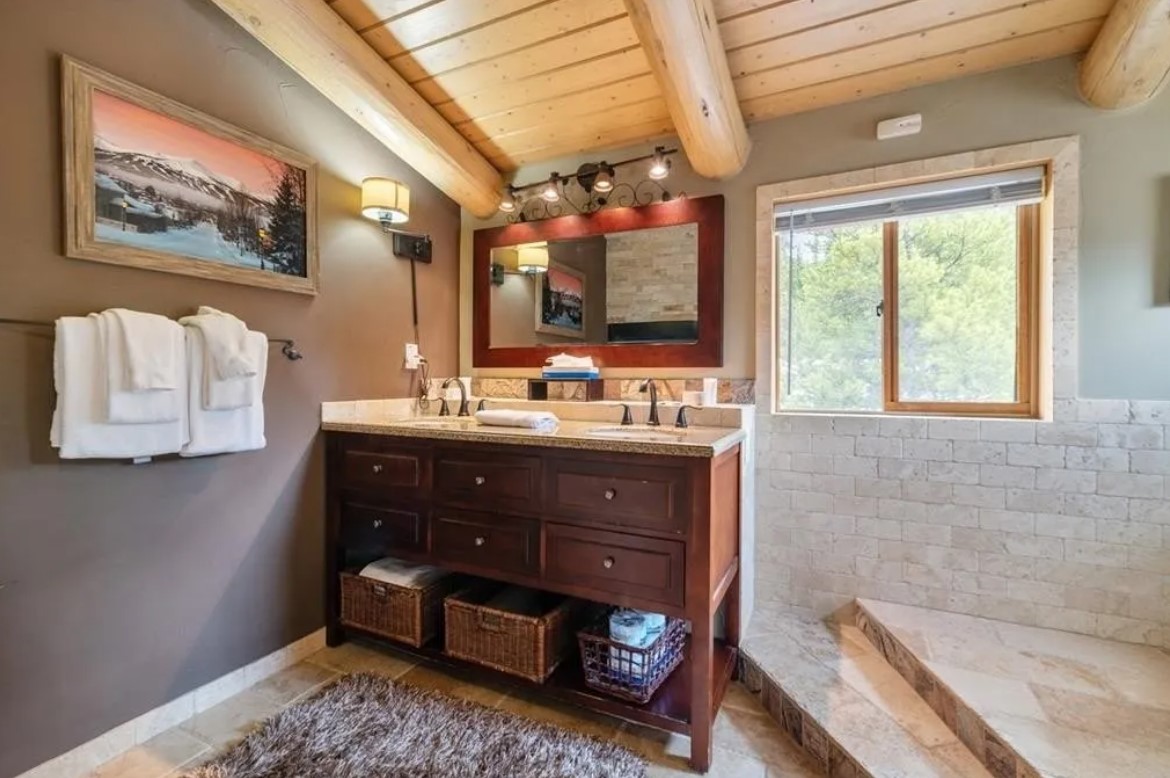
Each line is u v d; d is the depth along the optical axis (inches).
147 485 67.2
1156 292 71.4
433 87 91.0
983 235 83.0
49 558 59.2
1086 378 74.2
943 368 85.8
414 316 105.2
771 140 90.7
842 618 87.7
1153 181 71.1
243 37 76.1
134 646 66.1
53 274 58.8
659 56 69.8
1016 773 51.3
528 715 71.9
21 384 57.0
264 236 78.6
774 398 92.6
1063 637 73.8
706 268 94.5
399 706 72.1
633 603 66.1
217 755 63.8
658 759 63.6
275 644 82.1
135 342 60.1
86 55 60.8
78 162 59.9
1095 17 68.1
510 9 76.1
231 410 70.7
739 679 79.3
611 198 102.5
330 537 89.4
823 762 61.2
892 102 83.7
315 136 86.0
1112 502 73.4
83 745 61.6
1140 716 56.6
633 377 100.2
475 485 76.4
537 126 98.6
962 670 65.2
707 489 62.1
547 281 108.0
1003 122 77.6
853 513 86.7
